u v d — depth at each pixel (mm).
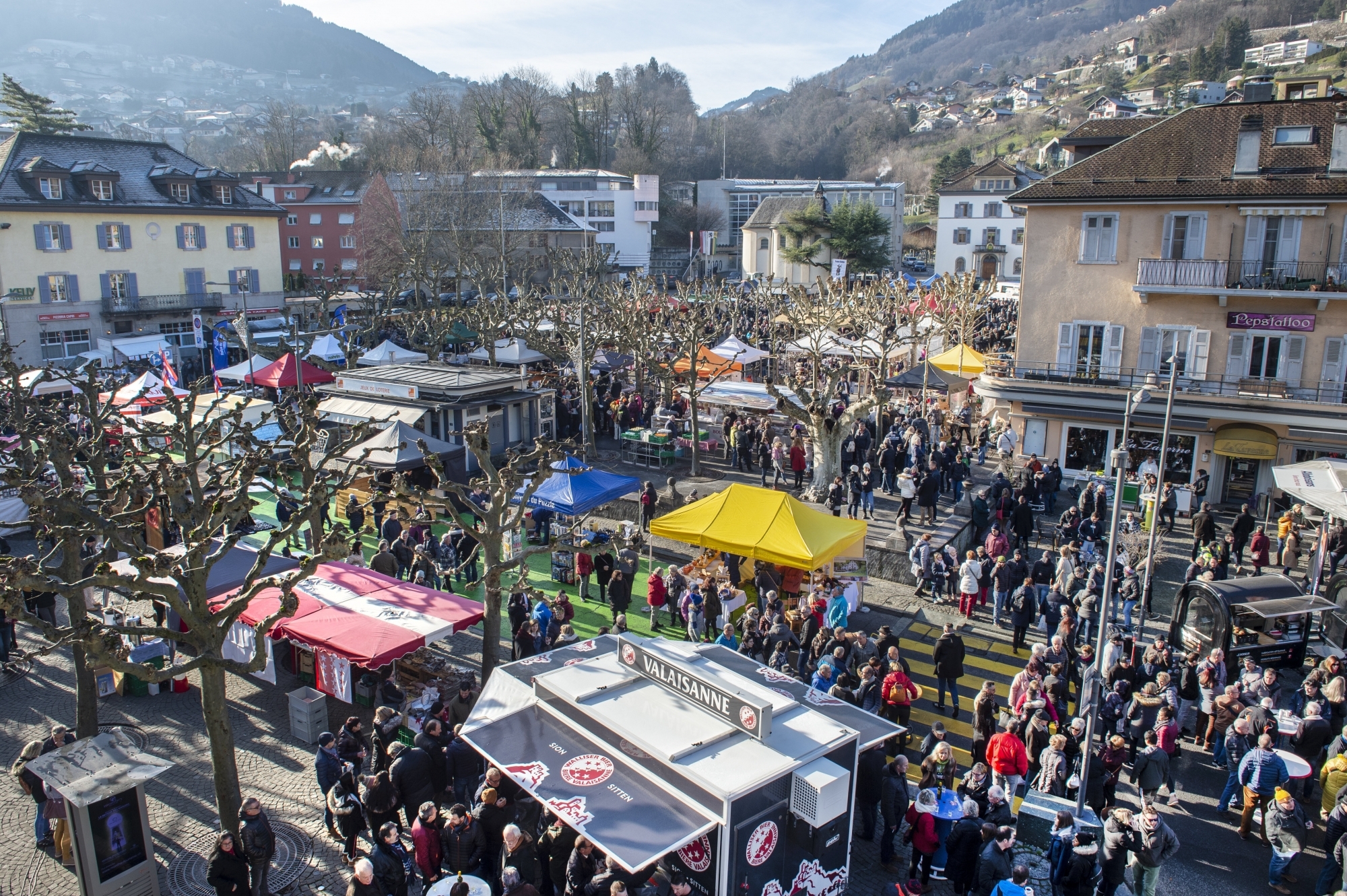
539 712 11641
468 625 15414
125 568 15875
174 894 11211
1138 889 11125
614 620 19219
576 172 106438
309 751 14633
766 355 40625
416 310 54562
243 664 11188
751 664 12719
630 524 22000
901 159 168750
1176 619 18359
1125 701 15273
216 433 17766
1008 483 25422
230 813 11492
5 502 18953
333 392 32156
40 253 49156
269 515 26719
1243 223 27734
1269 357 28109
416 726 14281
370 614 15328
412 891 11336
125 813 10648
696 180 147750
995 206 89750
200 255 57375
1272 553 23656
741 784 9727
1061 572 18906
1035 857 11281
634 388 39094
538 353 40875
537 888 10664
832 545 18375
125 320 52938
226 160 142500
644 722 10828
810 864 10469
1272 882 11914
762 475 29953
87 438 23828
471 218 71562
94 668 13953
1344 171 26609
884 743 14125
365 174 85062
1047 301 30703
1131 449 29656
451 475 29906
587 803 9906
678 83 186125
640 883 10391
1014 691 14680
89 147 54562
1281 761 12547
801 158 178875
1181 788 14203
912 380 34125
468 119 114125
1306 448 27109
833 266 56969
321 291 54750
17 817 12992
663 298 57375
